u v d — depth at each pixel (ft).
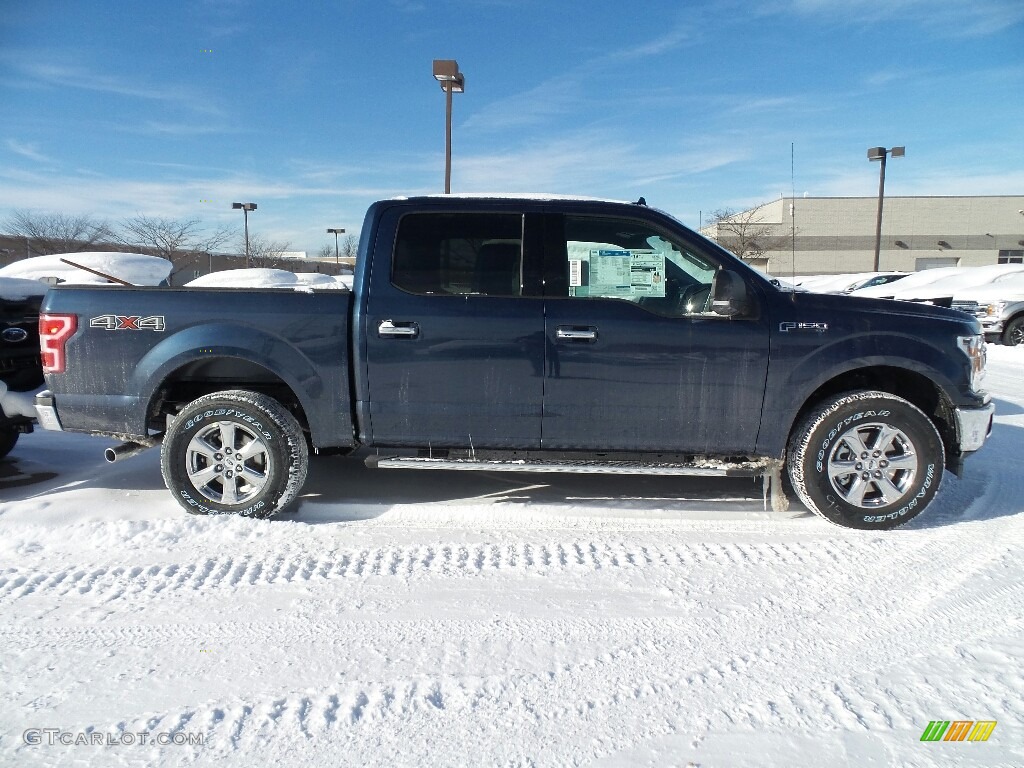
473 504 13.55
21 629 8.79
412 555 11.18
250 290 12.67
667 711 7.23
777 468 12.74
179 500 12.65
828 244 118.93
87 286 12.80
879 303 12.44
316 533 12.16
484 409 12.39
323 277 36.47
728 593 9.87
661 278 12.48
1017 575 10.44
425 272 12.46
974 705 7.34
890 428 12.12
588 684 7.69
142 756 6.49
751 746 6.70
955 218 131.13
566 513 13.08
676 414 12.28
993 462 16.84
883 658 8.25
